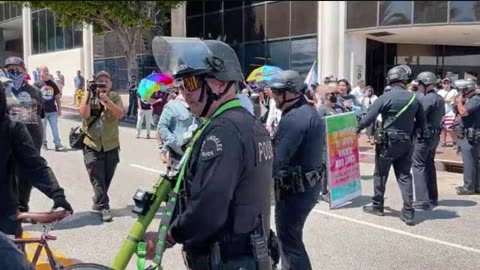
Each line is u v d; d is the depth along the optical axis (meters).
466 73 17.52
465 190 8.35
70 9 20.50
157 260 2.31
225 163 2.16
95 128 6.30
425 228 6.34
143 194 2.41
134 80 20.62
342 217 6.82
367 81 19.92
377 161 6.74
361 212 7.09
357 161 7.97
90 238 5.68
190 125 5.35
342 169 7.57
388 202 7.69
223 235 2.29
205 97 2.33
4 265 1.68
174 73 2.35
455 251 5.50
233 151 2.19
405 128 6.38
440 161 10.80
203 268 2.30
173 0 21.44
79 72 22.89
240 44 23.11
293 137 3.92
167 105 5.47
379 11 17.36
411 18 16.52
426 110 7.02
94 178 6.35
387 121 6.45
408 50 20.23
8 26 23.36
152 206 2.42
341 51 18.89
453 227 6.39
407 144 6.39
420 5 16.23
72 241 5.56
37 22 27.58
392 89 6.42
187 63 2.29
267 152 2.36
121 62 25.53
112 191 8.01
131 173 9.47
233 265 2.28
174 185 2.39
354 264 5.08
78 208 6.94
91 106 6.26
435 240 5.87
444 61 18.92
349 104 9.45
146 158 11.16
